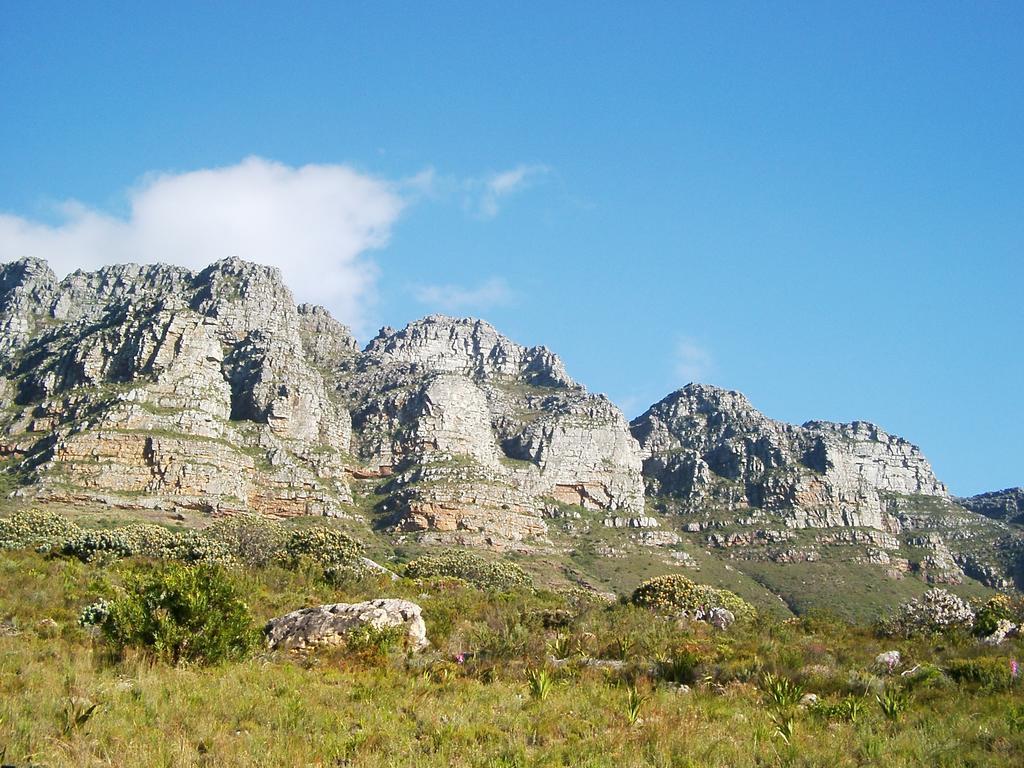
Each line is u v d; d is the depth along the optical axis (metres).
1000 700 27.42
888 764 20.62
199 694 23.44
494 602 54.44
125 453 149.62
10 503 132.75
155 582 31.00
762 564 188.75
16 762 17.06
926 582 185.88
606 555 179.38
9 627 32.12
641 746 21.36
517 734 21.95
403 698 25.73
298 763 18.77
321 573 67.50
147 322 182.25
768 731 23.06
